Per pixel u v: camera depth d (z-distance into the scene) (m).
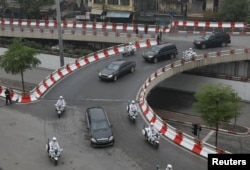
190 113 51.34
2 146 30.66
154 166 27.77
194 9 72.62
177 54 52.19
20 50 47.47
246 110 52.25
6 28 64.56
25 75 58.22
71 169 27.44
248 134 44.72
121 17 74.62
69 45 62.94
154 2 73.38
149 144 30.92
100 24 64.81
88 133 32.50
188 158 28.92
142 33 61.69
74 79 44.88
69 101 39.22
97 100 39.31
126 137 31.97
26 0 75.38
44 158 28.97
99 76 43.94
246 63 55.19
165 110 52.41
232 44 56.75
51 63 58.97
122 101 39.03
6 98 38.59
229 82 55.62
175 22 65.19
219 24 63.41
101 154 29.41
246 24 63.09
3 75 58.81
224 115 37.00
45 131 33.16
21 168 27.56
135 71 46.72
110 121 34.78
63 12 80.88
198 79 57.22
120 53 53.31
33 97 39.72
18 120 35.31
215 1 71.62
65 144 30.89
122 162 28.30
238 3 66.75
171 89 59.59
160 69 45.28
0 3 78.25
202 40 54.38
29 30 62.59
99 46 62.22
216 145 38.28
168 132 32.12
